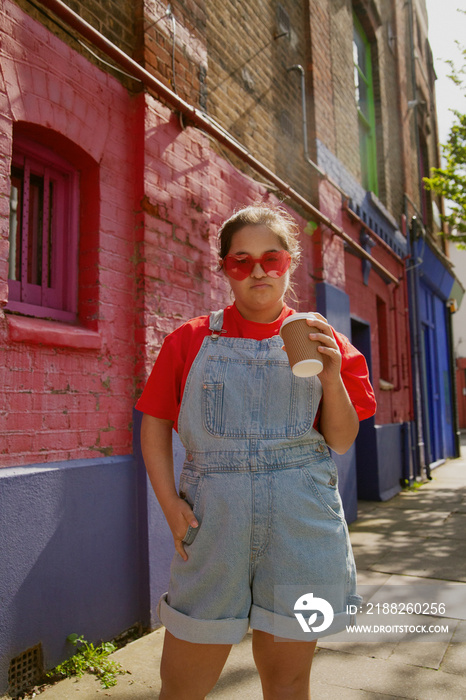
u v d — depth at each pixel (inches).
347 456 236.4
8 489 91.9
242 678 98.6
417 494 306.7
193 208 144.6
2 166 95.1
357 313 278.8
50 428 103.6
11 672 91.0
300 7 237.8
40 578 97.0
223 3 175.3
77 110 113.5
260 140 193.3
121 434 120.7
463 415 1008.9
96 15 121.4
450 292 538.0
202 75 155.4
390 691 93.5
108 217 121.0
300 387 55.5
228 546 52.4
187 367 58.0
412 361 376.2
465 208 346.0
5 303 94.9
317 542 53.6
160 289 130.8
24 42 101.1
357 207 285.9
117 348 120.9
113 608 112.8
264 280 58.7
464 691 92.8
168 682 56.3
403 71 416.2
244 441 53.8
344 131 277.4
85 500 107.4
